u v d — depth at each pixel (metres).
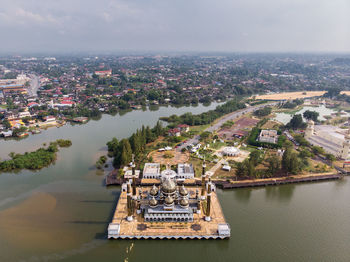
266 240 157.12
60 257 141.25
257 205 192.75
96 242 152.38
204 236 154.38
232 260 143.75
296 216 180.25
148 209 165.88
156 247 151.62
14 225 164.50
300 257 145.25
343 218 179.25
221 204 192.38
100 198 195.25
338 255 146.88
